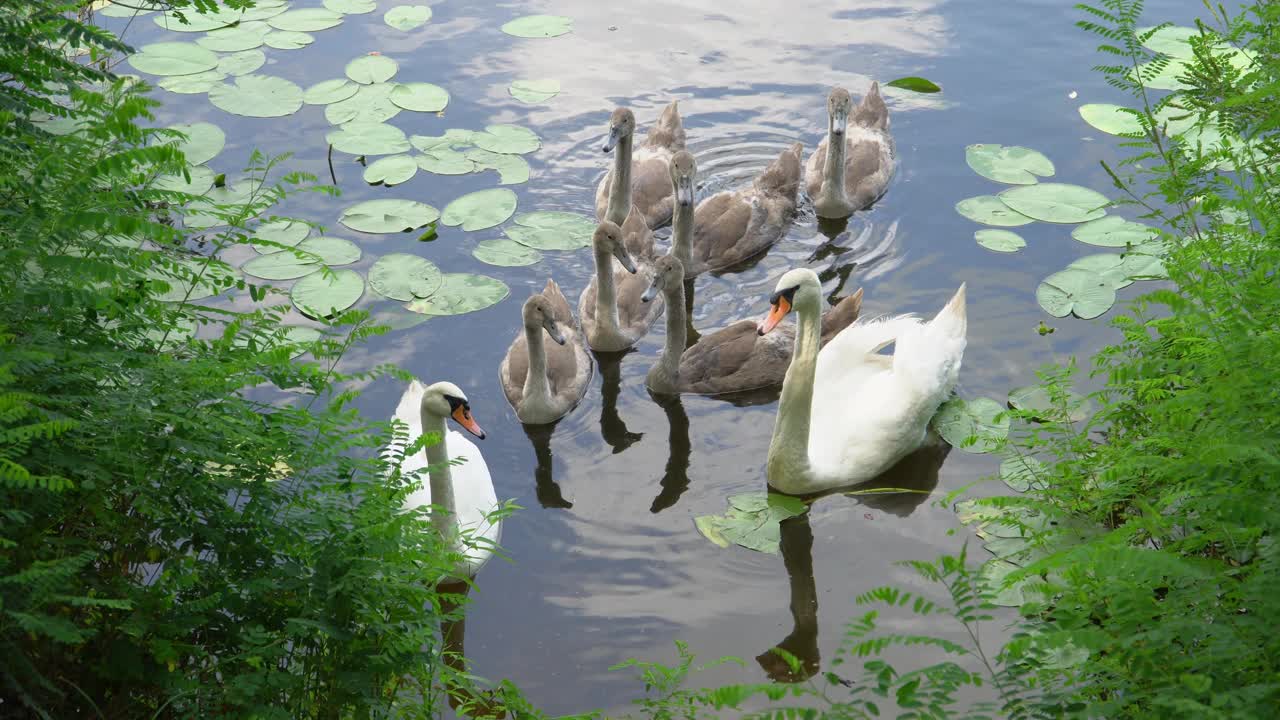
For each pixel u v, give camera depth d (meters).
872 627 4.25
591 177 13.20
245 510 5.07
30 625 4.01
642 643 7.70
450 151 13.23
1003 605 7.63
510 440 9.92
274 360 5.39
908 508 9.02
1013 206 12.34
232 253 11.27
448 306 10.98
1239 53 12.66
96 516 4.79
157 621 4.80
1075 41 15.33
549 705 7.17
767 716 4.03
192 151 12.68
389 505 5.60
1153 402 6.24
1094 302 10.78
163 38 15.10
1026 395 9.71
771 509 9.02
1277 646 3.79
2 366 4.24
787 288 8.82
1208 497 4.37
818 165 13.29
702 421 10.26
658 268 10.34
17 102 5.51
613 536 8.77
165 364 5.09
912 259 11.85
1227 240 6.76
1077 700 4.17
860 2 16.47
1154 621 4.14
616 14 16.27
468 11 16.25
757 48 15.48
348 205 12.24
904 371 9.55
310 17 15.91
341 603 5.05
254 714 4.64
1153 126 7.58
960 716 6.64
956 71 14.85
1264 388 4.55
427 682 5.62
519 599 8.13
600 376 10.95
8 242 4.84
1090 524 6.89
